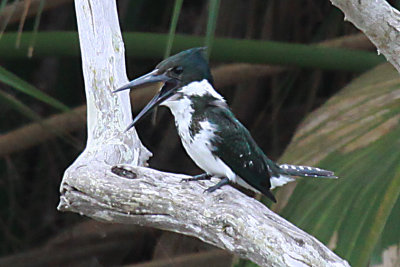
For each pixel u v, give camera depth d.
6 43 12.99
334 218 9.03
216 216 6.64
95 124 8.54
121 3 16.84
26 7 10.76
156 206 6.96
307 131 10.39
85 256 16.41
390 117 10.07
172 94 7.78
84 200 7.25
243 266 9.83
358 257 8.55
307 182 9.70
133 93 14.52
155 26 17.03
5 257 16.44
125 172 7.25
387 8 7.04
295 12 15.79
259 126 16.47
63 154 16.67
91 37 8.78
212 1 9.08
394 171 9.17
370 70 11.29
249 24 16.00
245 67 14.85
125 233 16.42
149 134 16.92
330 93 16.28
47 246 16.47
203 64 7.84
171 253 15.24
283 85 15.88
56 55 13.16
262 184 8.02
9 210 16.92
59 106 11.08
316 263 6.21
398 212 9.24
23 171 17.05
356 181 9.29
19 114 16.62
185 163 16.53
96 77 8.64
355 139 9.91
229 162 7.77
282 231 6.43
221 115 7.75
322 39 15.55
